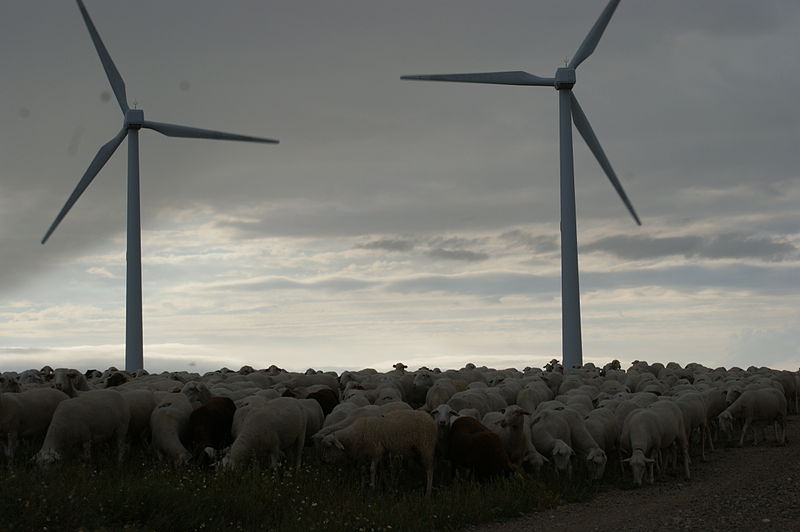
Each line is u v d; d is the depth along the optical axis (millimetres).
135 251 51281
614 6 49750
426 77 48906
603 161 49156
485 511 15609
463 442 18062
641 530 14062
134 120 50000
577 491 17906
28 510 13430
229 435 20094
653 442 19531
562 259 49969
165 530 14062
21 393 18828
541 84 49750
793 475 18859
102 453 18828
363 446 17547
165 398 20016
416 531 14477
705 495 17188
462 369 35406
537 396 24922
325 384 28375
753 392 24750
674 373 36062
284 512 15188
